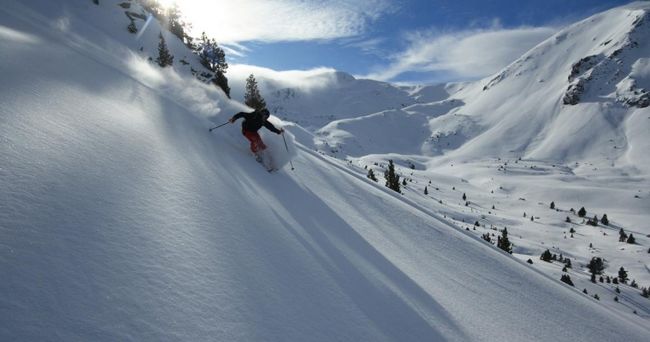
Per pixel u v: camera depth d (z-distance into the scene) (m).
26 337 1.84
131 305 2.44
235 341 2.63
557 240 124.50
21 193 2.96
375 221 9.28
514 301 7.38
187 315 2.62
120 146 5.18
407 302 4.85
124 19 53.38
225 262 3.57
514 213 161.25
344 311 3.89
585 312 8.99
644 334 9.43
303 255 4.78
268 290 3.51
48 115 4.98
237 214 4.93
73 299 2.24
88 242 2.82
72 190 3.41
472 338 4.68
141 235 3.27
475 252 10.37
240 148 9.60
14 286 2.10
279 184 8.29
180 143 7.00
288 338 2.98
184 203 4.37
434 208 138.12
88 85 8.03
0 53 7.33
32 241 2.52
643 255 112.25
